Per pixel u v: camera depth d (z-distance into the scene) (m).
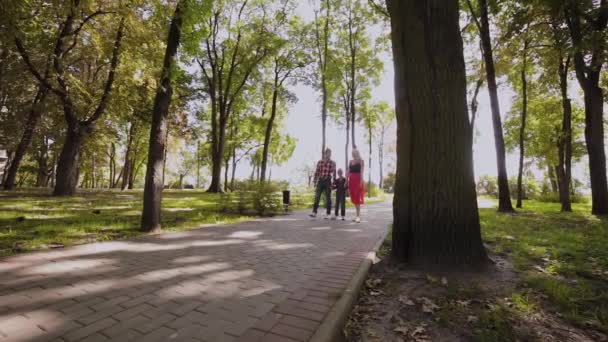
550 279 3.05
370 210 11.69
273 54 22.42
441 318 2.32
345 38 20.09
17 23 7.48
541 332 2.13
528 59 12.54
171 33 5.88
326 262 3.77
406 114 3.73
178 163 44.91
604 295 2.67
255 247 4.57
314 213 8.66
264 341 1.89
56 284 2.75
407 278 3.21
